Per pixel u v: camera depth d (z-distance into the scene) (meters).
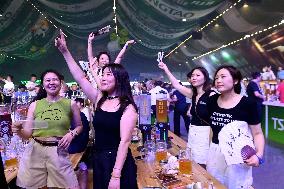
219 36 20.62
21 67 31.48
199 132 3.45
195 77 3.58
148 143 3.51
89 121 4.46
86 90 2.84
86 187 3.74
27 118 2.92
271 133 7.92
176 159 2.96
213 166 2.76
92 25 17.66
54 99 2.96
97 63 3.90
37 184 2.83
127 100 2.39
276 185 4.69
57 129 2.87
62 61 33.84
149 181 2.67
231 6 14.41
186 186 2.43
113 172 2.23
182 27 16.38
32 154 2.82
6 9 13.87
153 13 14.20
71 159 3.79
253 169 5.48
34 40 20.45
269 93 8.54
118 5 15.11
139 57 37.84
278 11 14.00
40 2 13.81
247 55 21.44
